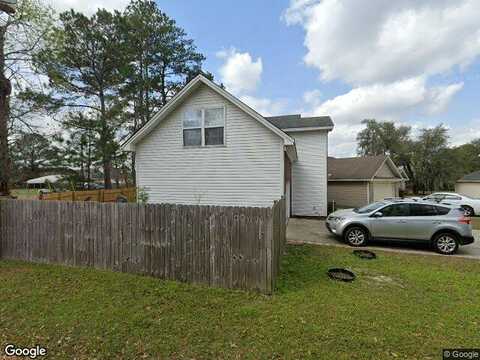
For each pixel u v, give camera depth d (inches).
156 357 111.7
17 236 251.3
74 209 231.0
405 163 1535.4
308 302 163.0
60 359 111.2
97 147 733.9
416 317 146.4
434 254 289.3
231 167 406.6
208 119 415.8
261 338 124.6
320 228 451.8
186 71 820.6
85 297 167.3
